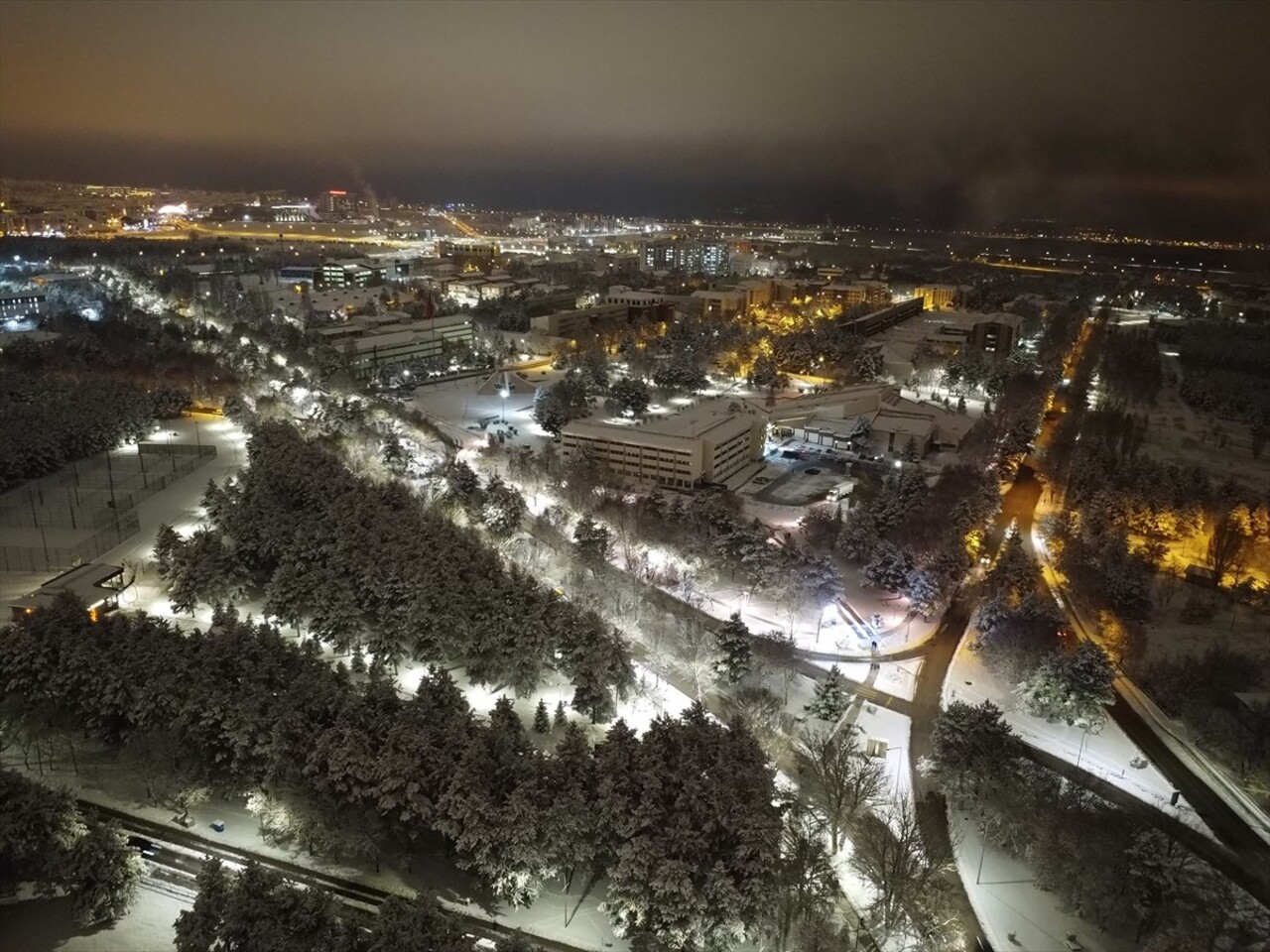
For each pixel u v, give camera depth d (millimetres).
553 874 111750
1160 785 138875
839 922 112312
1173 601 199750
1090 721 149375
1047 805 124688
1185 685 161375
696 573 198125
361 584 169500
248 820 127250
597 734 144500
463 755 120312
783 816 123562
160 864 118250
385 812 117750
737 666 155875
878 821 126750
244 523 195250
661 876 103812
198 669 137000
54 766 136250
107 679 136250
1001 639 169500
